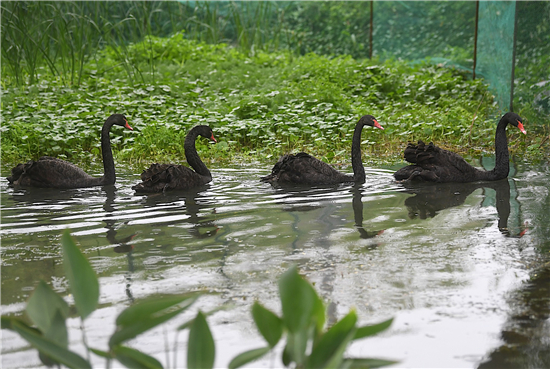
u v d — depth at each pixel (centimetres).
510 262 558
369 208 778
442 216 733
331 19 2736
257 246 613
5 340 415
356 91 1728
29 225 709
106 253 596
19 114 1420
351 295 481
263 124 1330
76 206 809
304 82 1681
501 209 767
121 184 968
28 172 947
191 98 1616
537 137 1344
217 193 884
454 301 470
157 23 2277
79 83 1672
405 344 402
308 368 240
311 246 611
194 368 247
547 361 378
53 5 1783
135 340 411
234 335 416
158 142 1250
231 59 2019
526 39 1488
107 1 2062
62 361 242
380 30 2411
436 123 1380
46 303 267
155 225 702
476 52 1844
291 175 954
